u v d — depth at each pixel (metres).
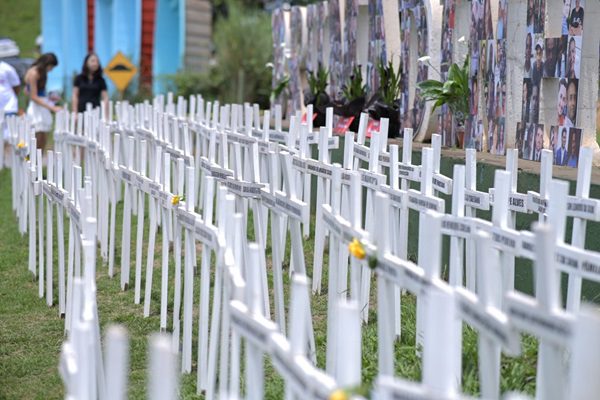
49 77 38.75
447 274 10.66
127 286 11.81
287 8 21.27
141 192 11.03
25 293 11.88
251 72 32.78
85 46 38.81
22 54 50.53
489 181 10.65
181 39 37.03
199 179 15.88
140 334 9.84
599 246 8.64
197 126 16.09
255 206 9.16
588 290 8.69
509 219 8.55
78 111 22.41
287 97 21.08
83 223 7.52
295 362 4.58
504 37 12.15
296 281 4.62
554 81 11.54
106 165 12.97
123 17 37.50
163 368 4.05
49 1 39.97
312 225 14.43
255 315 5.19
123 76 24.30
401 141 14.30
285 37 20.98
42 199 11.61
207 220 7.84
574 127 10.83
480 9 12.84
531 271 9.30
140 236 11.02
